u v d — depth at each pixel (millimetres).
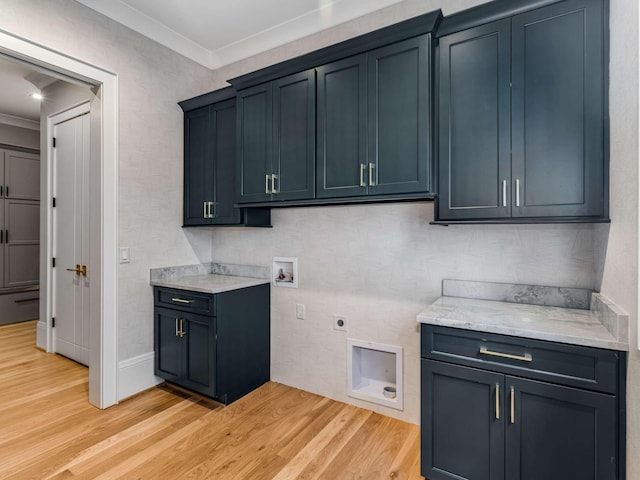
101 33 2406
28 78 3434
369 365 2555
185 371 2582
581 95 1531
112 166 2500
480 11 1722
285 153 2320
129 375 2604
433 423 1648
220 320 2434
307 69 2227
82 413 2367
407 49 1877
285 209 2781
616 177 1387
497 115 1700
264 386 2773
